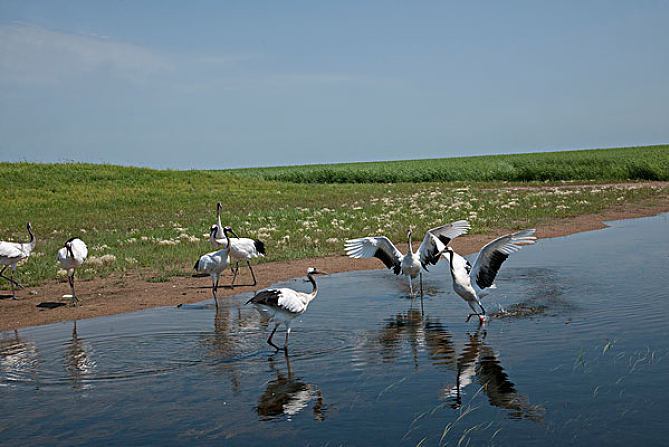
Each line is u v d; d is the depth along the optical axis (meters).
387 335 9.40
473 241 18.22
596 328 9.20
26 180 36.75
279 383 7.56
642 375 7.29
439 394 7.06
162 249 18.00
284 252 17.08
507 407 6.62
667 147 77.81
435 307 11.08
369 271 14.80
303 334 9.61
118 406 7.01
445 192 35.41
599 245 17.17
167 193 35.28
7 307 12.07
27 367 8.37
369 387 7.34
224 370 8.08
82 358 8.70
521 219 22.38
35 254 17.56
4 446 6.10
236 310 11.40
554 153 79.06
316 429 6.30
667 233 19.30
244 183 42.03
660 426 6.02
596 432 5.95
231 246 13.04
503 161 59.59
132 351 8.97
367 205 29.02
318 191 38.16
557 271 13.63
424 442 5.93
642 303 10.55
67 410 6.93
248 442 6.07
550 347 8.44
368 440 6.02
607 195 31.03
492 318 10.11
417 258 11.55
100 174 40.12
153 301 12.27
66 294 13.09
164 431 6.36
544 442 5.80
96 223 24.72
